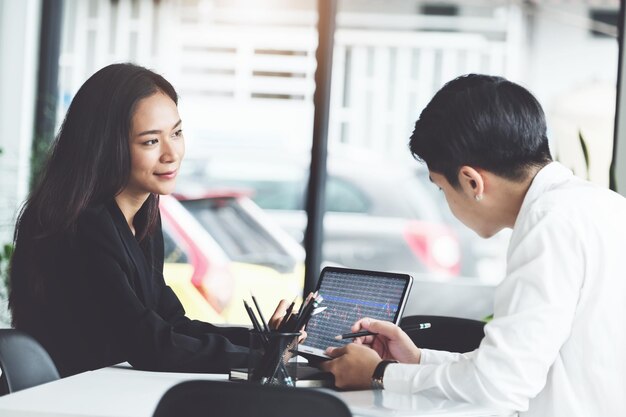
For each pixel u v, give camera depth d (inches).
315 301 90.0
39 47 231.6
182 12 229.1
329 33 220.4
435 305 227.6
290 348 87.7
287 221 224.2
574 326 80.4
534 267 79.2
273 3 226.8
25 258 108.0
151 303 110.5
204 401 63.0
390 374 85.9
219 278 220.8
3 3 227.1
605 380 80.0
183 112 227.9
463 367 81.1
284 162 225.3
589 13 227.9
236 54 227.5
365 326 94.0
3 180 223.0
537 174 83.7
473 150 83.4
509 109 83.4
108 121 107.3
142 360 98.8
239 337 113.2
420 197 227.0
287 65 226.2
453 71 227.8
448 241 227.5
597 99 227.6
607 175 225.0
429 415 74.8
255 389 62.8
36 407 73.4
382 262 227.8
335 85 225.9
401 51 227.1
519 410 79.7
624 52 187.2
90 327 104.4
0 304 203.6
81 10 231.6
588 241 79.7
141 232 116.0
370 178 226.7
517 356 77.8
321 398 62.3
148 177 109.4
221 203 225.0
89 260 103.4
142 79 109.8
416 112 227.5
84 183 106.3
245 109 227.1
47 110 230.4
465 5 227.9
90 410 72.7
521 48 227.9
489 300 227.9
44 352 97.7
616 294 80.1
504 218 86.5
